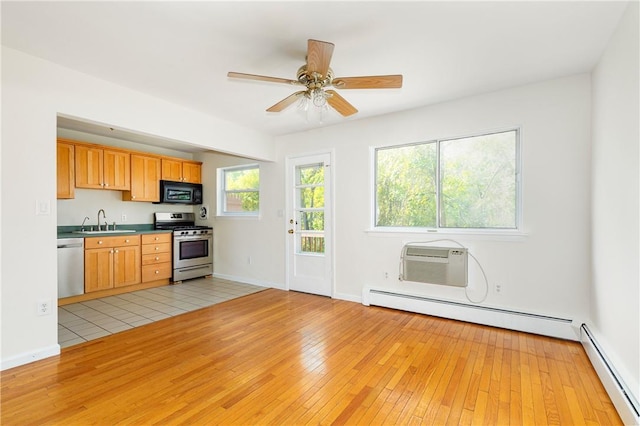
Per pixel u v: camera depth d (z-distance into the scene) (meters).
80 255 4.01
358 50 2.30
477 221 3.31
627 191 1.87
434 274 3.39
